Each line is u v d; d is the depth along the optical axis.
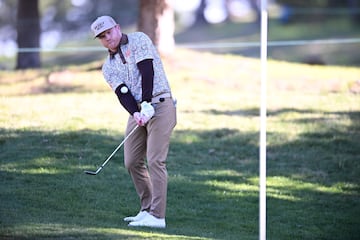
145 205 21.48
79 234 18.83
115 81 20.27
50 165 27.56
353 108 36.38
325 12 104.31
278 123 34.16
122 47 20.17
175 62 45.12
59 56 87.50
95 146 30.05
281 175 28.47
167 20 45.47
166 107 20.33
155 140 20.36
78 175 26.72
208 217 23.50
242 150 31.08
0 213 21.41
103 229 19.77
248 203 25.22
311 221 23.75
